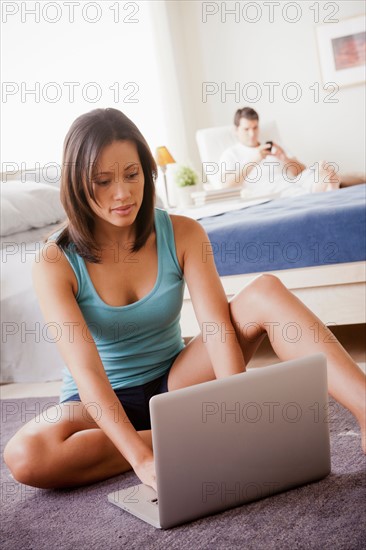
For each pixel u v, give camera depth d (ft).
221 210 11.61
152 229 5.15
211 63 18.57
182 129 17.62
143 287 5.16
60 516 4.54
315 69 17.87
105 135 4.63
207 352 5.12
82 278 5.06
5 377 9.30
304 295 8.52
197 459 4.09
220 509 4.21
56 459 4.87
